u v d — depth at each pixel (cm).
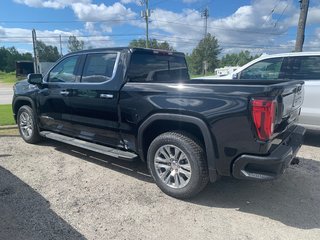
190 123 343
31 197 365
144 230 299
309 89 564
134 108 381
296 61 595
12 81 4825
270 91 287
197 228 302
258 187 395
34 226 303
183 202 356
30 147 572
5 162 488
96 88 424
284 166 308
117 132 414
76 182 411
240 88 304
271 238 285
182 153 350
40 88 533
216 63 8362
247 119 297
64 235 289
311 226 305
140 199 362
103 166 471
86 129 463
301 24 1270
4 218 317
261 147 296
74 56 477
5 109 1119
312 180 416
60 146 578
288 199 362
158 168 374
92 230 298
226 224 310
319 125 564
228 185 402
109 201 357
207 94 322
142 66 421
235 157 313
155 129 392
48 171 450
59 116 505
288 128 371
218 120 315
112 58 418
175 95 344
